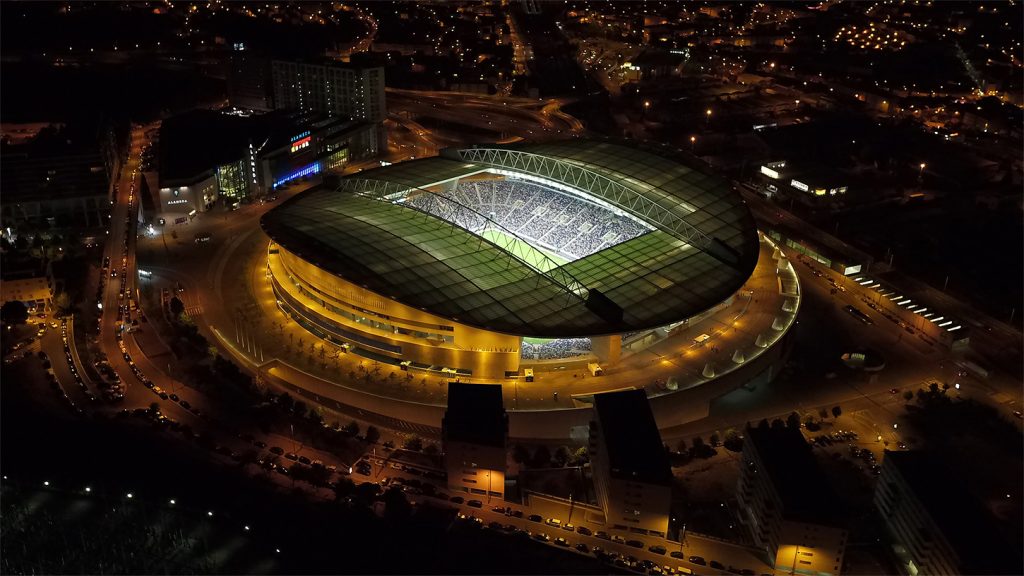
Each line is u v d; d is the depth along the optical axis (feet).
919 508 580.30
